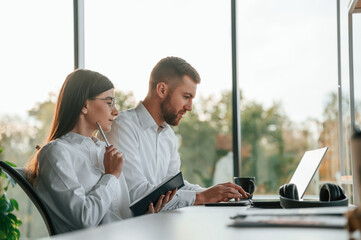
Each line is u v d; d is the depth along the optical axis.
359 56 2.70
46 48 3.62
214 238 0.69
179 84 2.31
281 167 3.40
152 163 2.26
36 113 3.63
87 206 1.60
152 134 2.29
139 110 2.30
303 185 1.76
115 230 0.83
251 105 3.45
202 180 3.46
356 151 0.53
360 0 2.33
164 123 2.39
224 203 1.74
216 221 1.00
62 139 1.78
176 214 1.23
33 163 1.69
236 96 3.45
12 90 3.64
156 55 3.54
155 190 1.56
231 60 3.47
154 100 2.32
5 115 3.65
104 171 1.82
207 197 1.88
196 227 0.87
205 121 3.48
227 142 3.45
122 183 1.88
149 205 1.55
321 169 3.29
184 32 3.53
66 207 1.59
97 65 3.56
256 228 0.79
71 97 1.82
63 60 3.59
